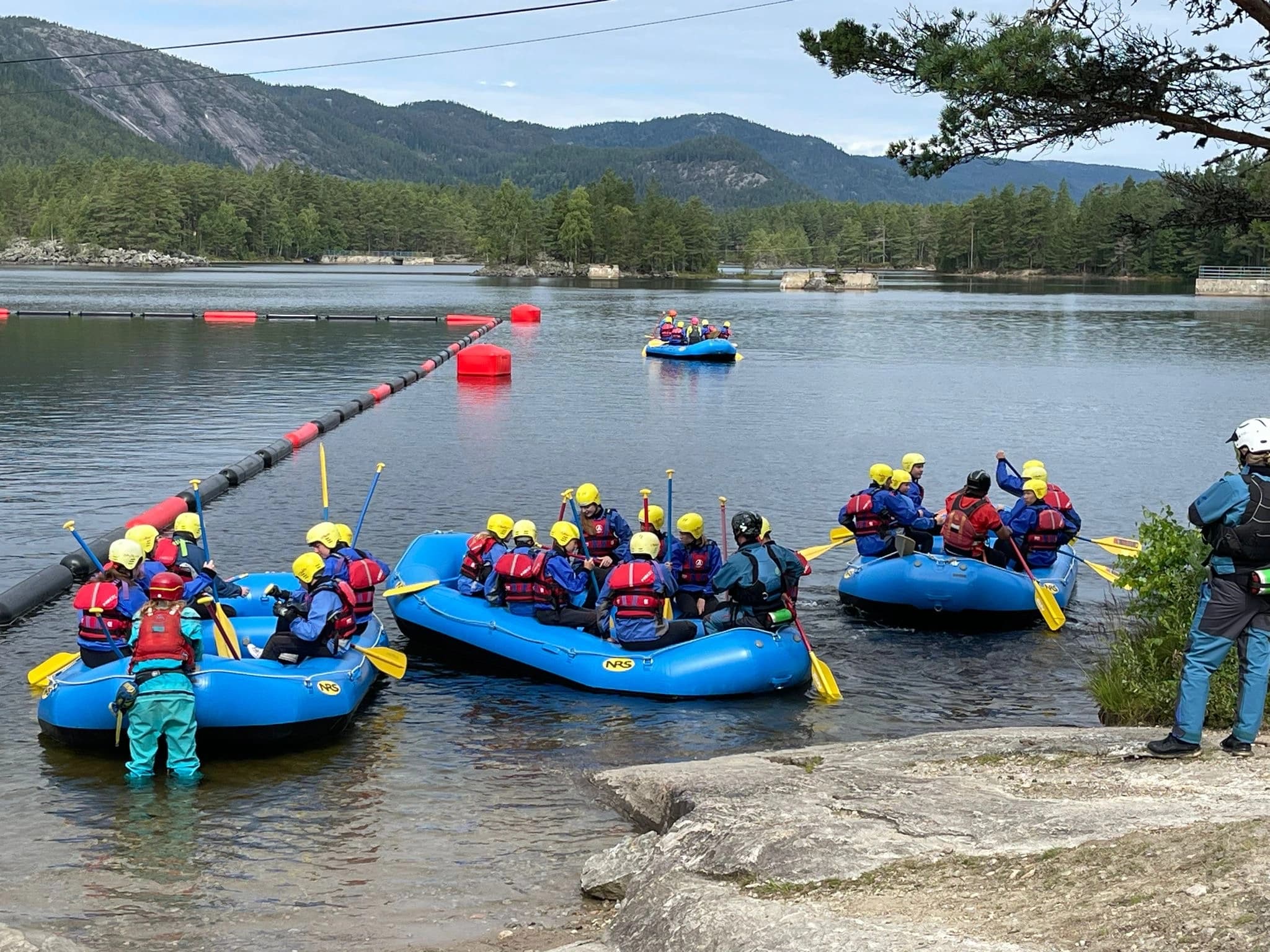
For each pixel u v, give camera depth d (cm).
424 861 761
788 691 1120
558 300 9775
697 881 627
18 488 2011
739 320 7500
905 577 1345
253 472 2156
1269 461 691
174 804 852
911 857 613
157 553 1074
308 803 854
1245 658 714
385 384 3456
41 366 3944
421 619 1223
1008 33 1091
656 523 1251
